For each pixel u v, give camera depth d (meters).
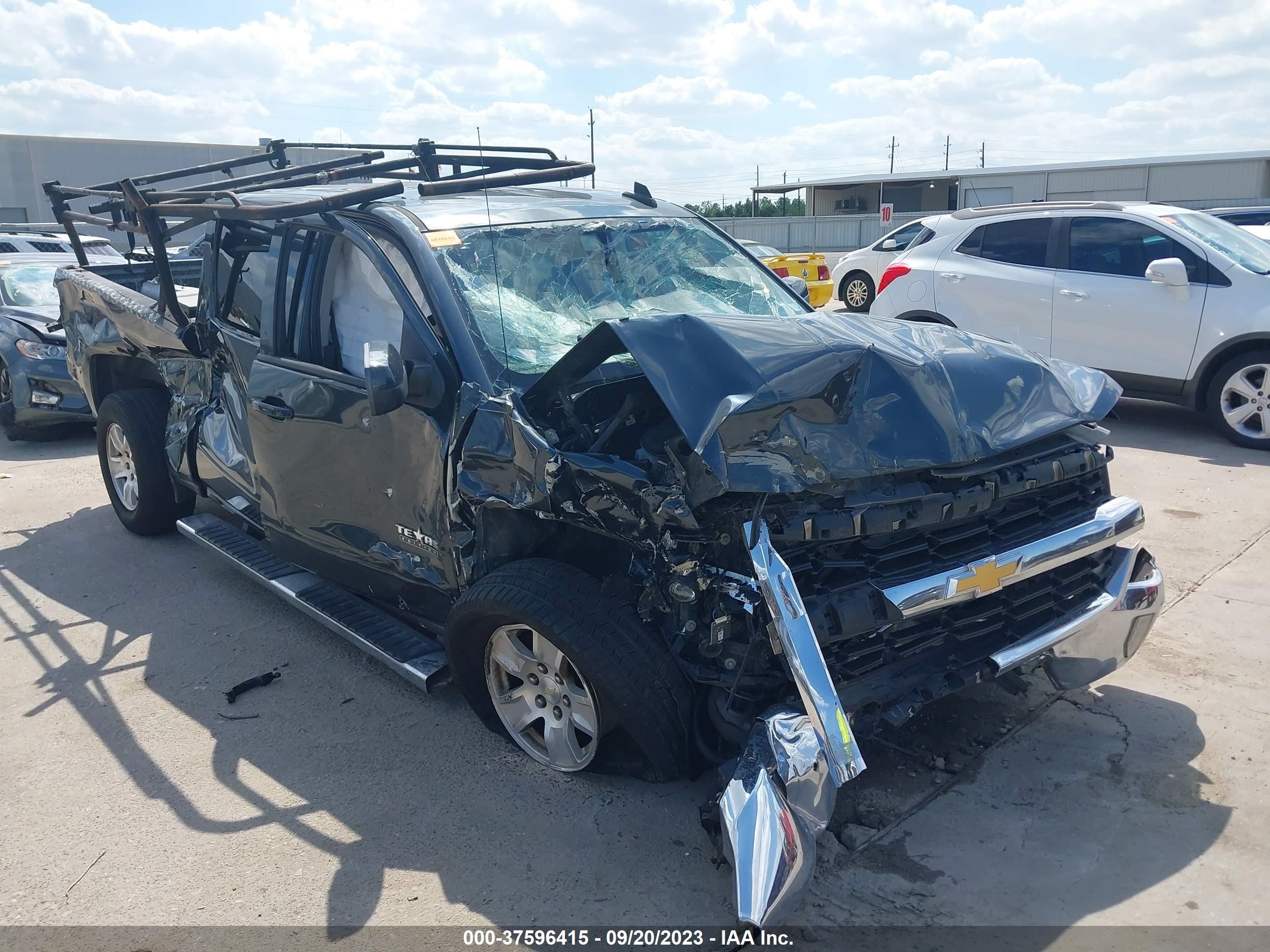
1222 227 8.34
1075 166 35.19
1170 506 6.22
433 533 3.49
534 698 3.45
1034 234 8.70
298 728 3.88
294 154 17.62
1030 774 3.40
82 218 6.13
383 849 3.11
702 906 2.81
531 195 4.49
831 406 2.85
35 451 8.81
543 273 3.88
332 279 4.08
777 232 37.97
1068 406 3.39
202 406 4.99
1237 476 6.82
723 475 2.64
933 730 3.69
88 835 3.23
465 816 3.26
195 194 4.53
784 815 2.46
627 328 3.00
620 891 2.88
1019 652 3.08
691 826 3.16
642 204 4.68
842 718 2.59
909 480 2.92
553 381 3.20
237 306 4.65
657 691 2.96
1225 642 4.32
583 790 3.37
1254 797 3.24
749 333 3.02
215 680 4.30
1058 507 3.33
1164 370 7.94
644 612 3.00
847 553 2.81
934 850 3.02
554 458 2.98
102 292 5.77
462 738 3.76
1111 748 3.55
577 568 3.25
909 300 9.38
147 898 2.92
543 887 2.91
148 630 4.82
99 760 3.69
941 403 3.03
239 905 2.88
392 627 4.02
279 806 3.36
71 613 5.05
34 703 4.14
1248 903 2.77
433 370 3.38
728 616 2.77
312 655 4.51
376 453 3.67
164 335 5.11
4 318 8.93
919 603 2.78
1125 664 3.98
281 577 4.58
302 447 4.04
